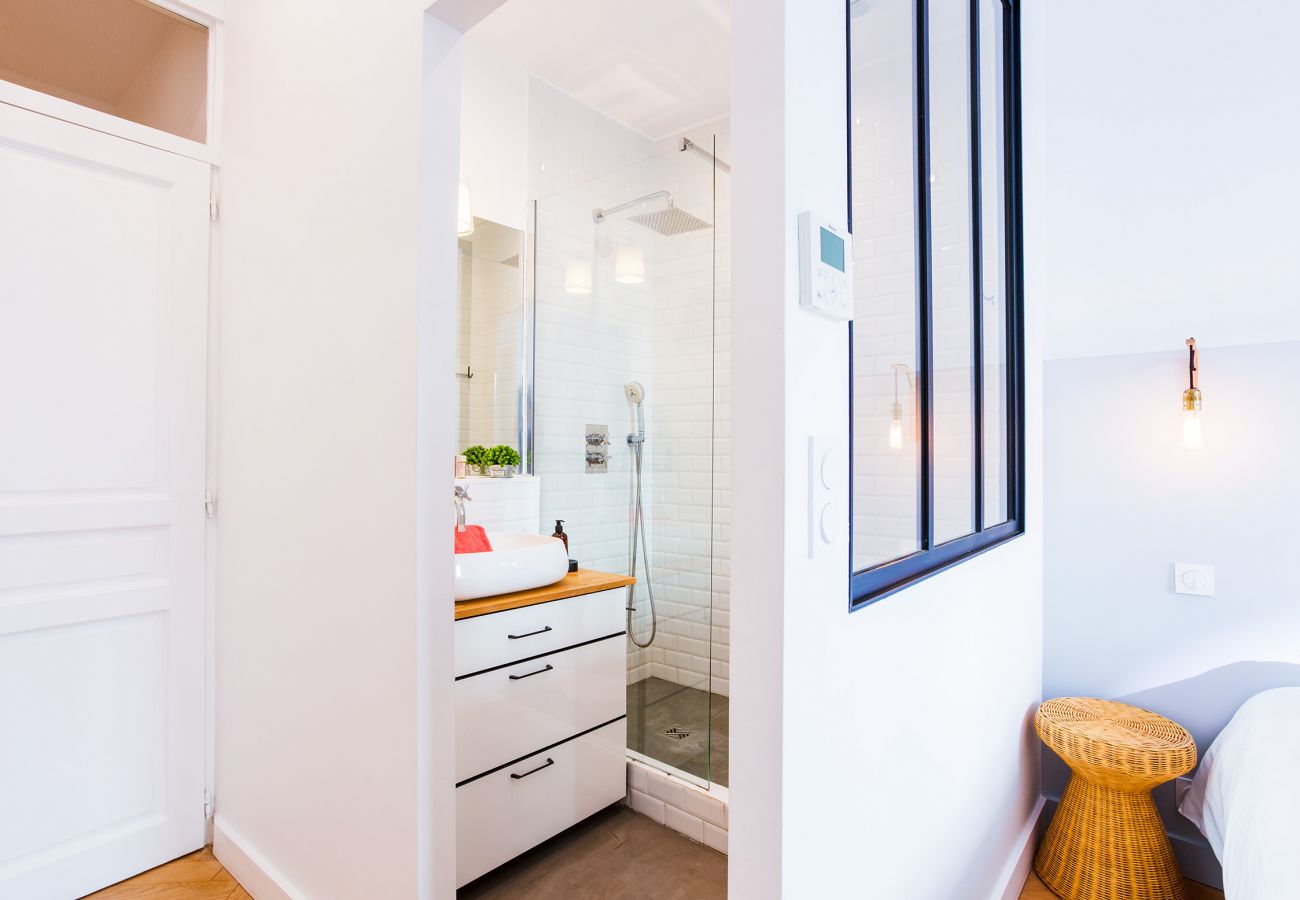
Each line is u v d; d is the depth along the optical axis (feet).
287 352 5.36
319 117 5.05
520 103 8.99
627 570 8.95
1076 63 6.51
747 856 2.62
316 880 4.94
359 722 4.54
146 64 6.20
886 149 3.81
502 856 5.79
